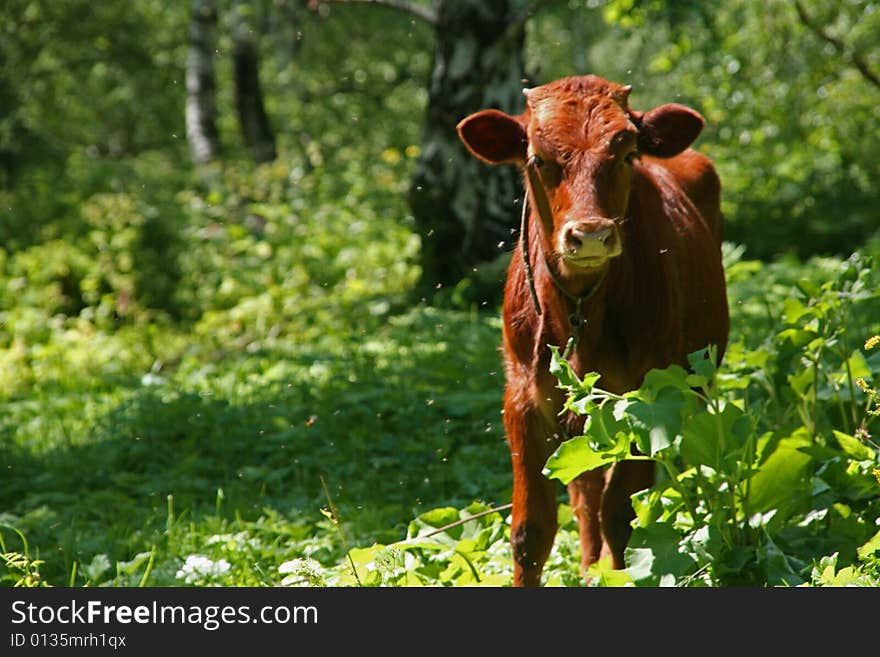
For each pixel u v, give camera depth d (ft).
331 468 35.73
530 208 24.06
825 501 24.30
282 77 112.78
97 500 34.45
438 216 59.72
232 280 65.00
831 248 72.54
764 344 29.58
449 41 59.16
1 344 59.77
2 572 27.09
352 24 140.77
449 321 51.67
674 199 27.17
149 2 134.62
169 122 142.00
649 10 62.44
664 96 110.32
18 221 83.71
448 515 25.77
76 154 121.08
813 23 77.05
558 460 21.71
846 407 27.61
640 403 21.53
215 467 36.94
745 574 22.63
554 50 144.56
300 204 74.64
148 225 68.13
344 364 46.26
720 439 22.06
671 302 24.29
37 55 126.31
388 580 24.54
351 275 65.21
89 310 62.95
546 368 23.70
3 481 37.65
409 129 128.67
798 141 86.33
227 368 50.19
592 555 25.99
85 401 47.24
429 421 38.81
